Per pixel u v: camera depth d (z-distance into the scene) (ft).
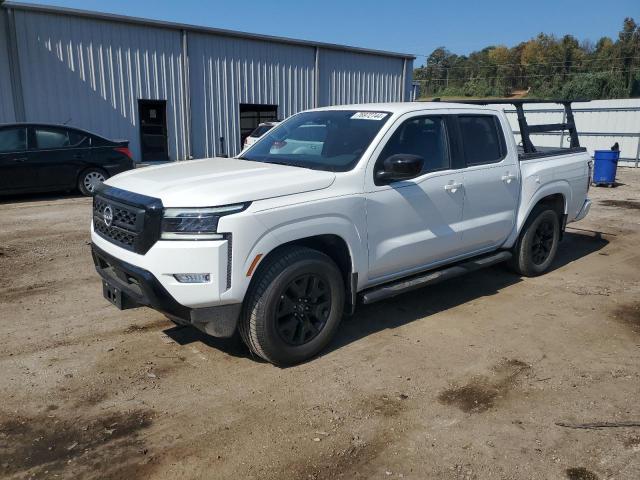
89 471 9.85
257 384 12.88
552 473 9.94
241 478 9.72
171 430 11.08
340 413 11.75
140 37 58.49
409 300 18.62
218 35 64.23
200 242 11.94
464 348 14.97
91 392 12.44
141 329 15.88
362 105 17.40
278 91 71.10
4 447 10.46
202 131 65.21
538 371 13.75
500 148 18.86
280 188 12.94
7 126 36.27
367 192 14.42
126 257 12.76
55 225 29.30
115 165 39.96
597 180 49.29
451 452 10.51
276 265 12.89
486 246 18.76
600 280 21.25
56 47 53.57
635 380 13.37
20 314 16.87
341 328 16.19
